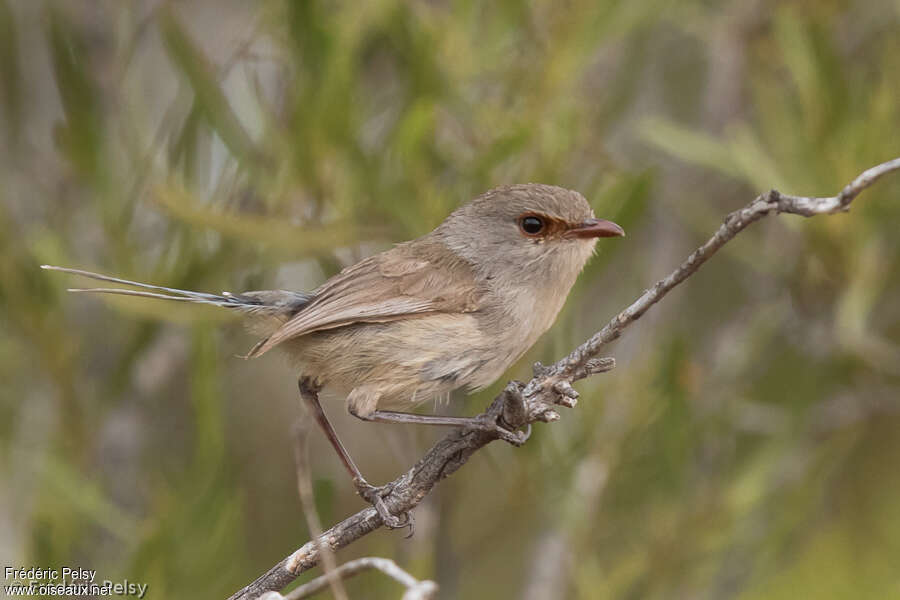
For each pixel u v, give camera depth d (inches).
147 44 464.1
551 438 406.6
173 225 399.5
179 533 370.0
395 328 375.9
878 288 434.0
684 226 526.3
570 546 432.1
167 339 457.7
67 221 437.1
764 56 501.0
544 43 401.4
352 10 392.5
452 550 424.2
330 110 366.3
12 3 466.3
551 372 299.9
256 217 365.4
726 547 427.8
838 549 475.2
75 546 406.0
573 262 394.6
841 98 426.3
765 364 480.7
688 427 418.9
